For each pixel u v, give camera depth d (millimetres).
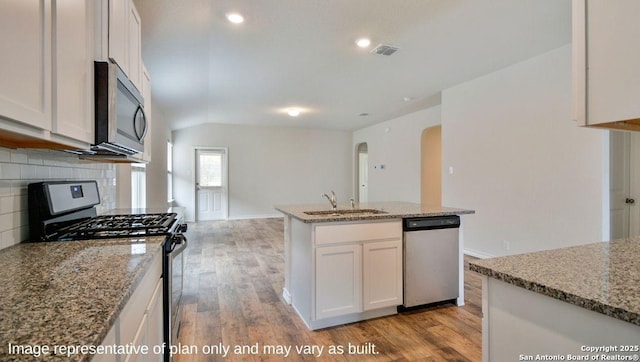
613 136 3186
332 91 4867
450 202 4699
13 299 826
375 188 7969
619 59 721
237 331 2395
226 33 2873
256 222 7832
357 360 2018
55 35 1058
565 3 2428
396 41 3088
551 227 3430
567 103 3270
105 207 2738
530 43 3172
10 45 838
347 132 9266
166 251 1666
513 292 1032
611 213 3193
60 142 1140
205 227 7109
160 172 5828
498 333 1082
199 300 2990
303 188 8859
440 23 2730
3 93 811
